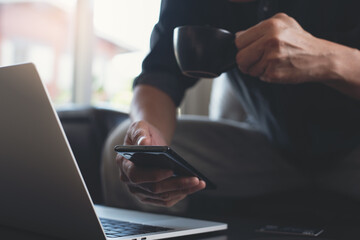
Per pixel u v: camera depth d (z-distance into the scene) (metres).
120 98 2.97
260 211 1.19
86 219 0.53
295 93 1.16
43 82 0.50
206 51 0.69
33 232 0.63
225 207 1.34
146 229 0.62
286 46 0.68
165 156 0.57
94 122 1.54
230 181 1.36
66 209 0.55
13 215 0.64
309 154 1.29
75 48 2.84
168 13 1.20
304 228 0.75
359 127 1.17
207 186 0.73
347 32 1.03
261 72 0.71
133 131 0.79
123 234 0.58
